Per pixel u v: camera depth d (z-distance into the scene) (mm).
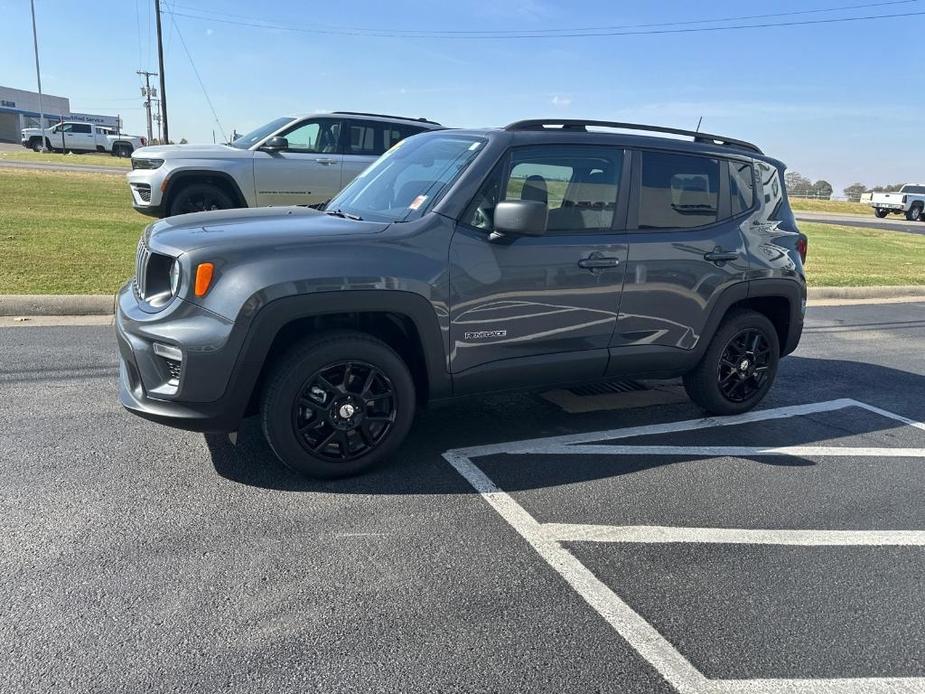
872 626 2859
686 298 4676
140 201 10477
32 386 5078
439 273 3797
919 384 6598
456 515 3574
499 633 2680
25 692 2258
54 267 8562
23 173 19078
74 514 3367
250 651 2498
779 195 5297
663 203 4602
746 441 4859
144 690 2293
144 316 3535
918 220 37594
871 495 4098
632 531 3523
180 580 2893
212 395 3449
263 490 3715
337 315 3812
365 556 3152
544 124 4297
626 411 5320
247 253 3471
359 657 2502
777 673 2553
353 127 10906
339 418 3752
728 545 3441
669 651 2637
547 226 4184
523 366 4191
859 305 11156
